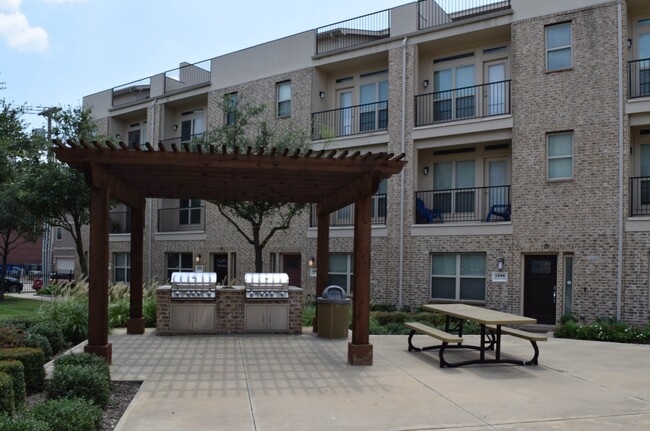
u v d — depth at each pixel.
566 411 6.41
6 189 20.80
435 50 19.73
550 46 16.80
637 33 16.39
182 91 25.41
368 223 9.14
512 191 17.09
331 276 20.86
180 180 9.98
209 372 8.28
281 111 22.38
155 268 25.86
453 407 6.53
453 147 19.19
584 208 15.87
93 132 21.98
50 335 9.70
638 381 8.01
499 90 18.59
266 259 22.12
